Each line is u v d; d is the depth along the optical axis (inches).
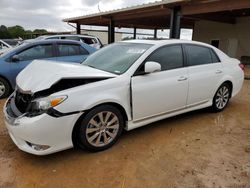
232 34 576.4
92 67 141.3
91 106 113.0
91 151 120.7
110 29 598.2
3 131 145.3
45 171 105.4
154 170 107.0
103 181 99.1
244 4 318.0
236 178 102.0
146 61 134.2
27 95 111.5
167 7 396.2
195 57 160.9
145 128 152.6
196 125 159.5
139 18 561.3
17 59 221.9
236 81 193.0
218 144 132.5
